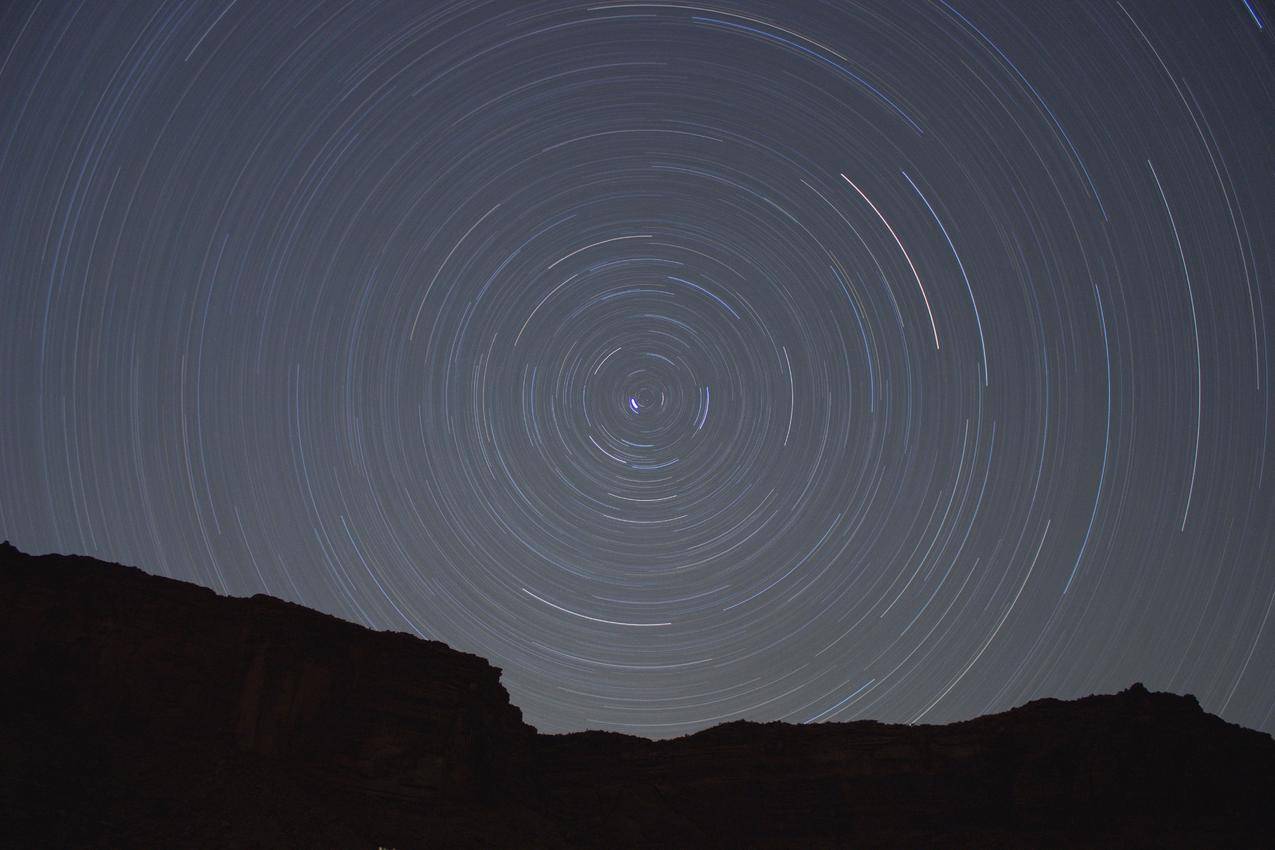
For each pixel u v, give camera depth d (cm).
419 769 3891
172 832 3047
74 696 3566
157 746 3497
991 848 4047
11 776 3067
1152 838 3991
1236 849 3869
